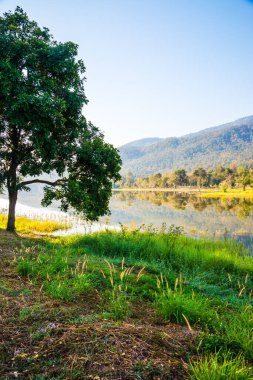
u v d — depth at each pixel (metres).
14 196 15.24
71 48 13.97
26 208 37.78
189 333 3.76
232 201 70.75
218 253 11.27
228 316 4.67
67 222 23.98
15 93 12.01
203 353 3.30
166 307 4.39
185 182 176.00
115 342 3.33
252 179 132.25
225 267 10.12
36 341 3.33
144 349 3.25
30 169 14.08
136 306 4.86
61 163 14.65
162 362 3.03
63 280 5.62
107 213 16.34
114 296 5.04
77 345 3.24
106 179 15.95
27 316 3.90
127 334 3.55
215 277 8.89
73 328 3.62
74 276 6.07
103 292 5.31
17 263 6.70
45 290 5.12
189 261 10.07
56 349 3.17
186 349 3.35
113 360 2.99
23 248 8.91
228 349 3.39
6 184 15.66
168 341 3.49
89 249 11.48
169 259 10.40
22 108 12.05
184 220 31.20
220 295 7.01
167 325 4.08
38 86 12.82
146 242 11.65
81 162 15.43
